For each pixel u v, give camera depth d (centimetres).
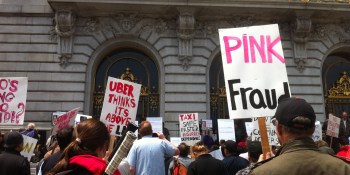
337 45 2159
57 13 1938
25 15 2012
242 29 614
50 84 1930
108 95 808
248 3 1989
